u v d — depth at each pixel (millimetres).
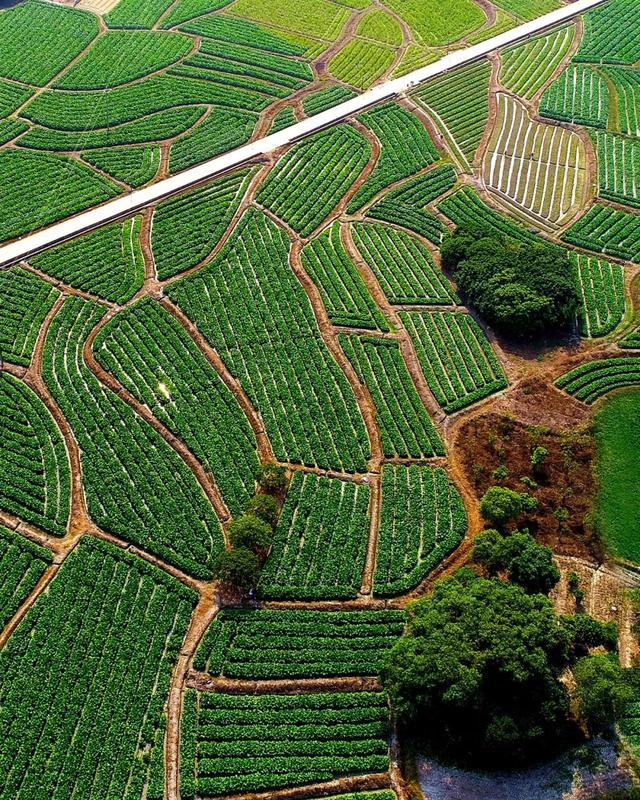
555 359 77188
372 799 49906
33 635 56750
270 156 100562
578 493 66188
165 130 104062
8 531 62844
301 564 61312
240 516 63812
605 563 62125
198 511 64500
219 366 75938
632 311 82188
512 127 107062
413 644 49969
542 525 64000
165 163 99438
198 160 99500
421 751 52125
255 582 59219
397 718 53094
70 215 91688
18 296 82188
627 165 100812
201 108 108375
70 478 66500
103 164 98562
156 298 82500
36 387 73625
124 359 75875
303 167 99312
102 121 105438
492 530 59125
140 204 93062
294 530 63531
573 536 63469
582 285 84375
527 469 67625
